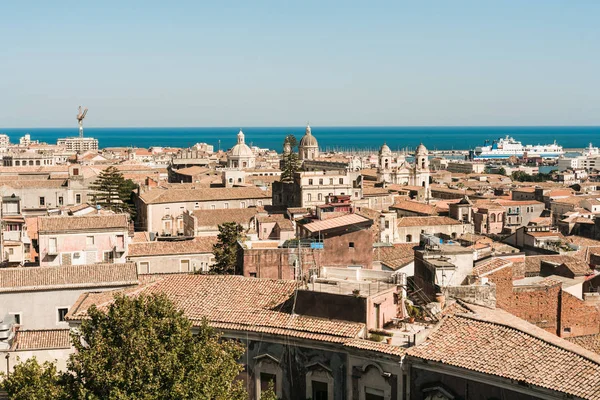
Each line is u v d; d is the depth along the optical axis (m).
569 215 183.38
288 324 50.75
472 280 60.34
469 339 46.09
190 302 56.12
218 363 45.66
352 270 60.34
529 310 62.38
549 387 39.91
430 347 45.84
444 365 43.84
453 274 60.72
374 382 46.78
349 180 181.88
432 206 172.25
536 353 43.22
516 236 117.50
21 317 74.69
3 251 122.19
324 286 54.88
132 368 43.41
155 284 60.09
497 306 61.84
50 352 63.53
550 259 87.56
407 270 81.38
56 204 191.12
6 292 74.06
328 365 48.59
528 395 40.97
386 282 57.22
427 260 62.88
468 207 159.50
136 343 44.34
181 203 186.88
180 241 121.06
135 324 45.91
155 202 183.00
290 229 101.88
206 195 191.38
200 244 119.50
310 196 178.25
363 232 70.81
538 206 190.62
